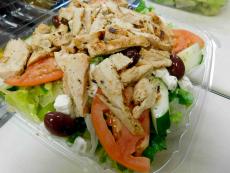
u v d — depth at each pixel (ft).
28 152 0.48
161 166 0.44
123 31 0.50
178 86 0.49
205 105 0.53
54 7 0.75
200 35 0.63
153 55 0.48
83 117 0.46
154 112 0.44
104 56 0.48
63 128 0.44
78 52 0.50
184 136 0.47
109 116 0.44
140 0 0.69
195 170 0.44
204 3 0.73
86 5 0.59
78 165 0.45
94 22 0.54
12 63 0.53
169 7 0.78
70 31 0.57
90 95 0.46
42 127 0.48
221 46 0.64
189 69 0.55
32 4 0.78
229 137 0.48
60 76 0.50
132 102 0.44
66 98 0.45
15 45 0.56
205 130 0.49
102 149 0.44
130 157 0.42
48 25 0.64
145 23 0.53
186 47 0.57
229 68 0.59
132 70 0.44
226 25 0.71
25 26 0.67
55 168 0.46
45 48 0.53
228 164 0.45
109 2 0.59
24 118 0.51
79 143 0.44
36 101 0.50
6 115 0.53
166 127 0.45
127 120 0.42
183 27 0.65
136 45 0.48
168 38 0.54
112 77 0.43
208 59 0.58
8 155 0.48
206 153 0.46
